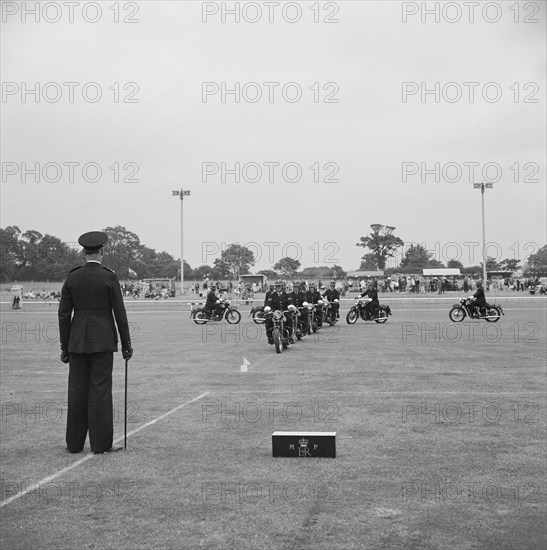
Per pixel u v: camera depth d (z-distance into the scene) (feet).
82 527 19.45
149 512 20.58
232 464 25.52
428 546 17.92
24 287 289.94
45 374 52.47
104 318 28.04
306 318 83.66
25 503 21.49
